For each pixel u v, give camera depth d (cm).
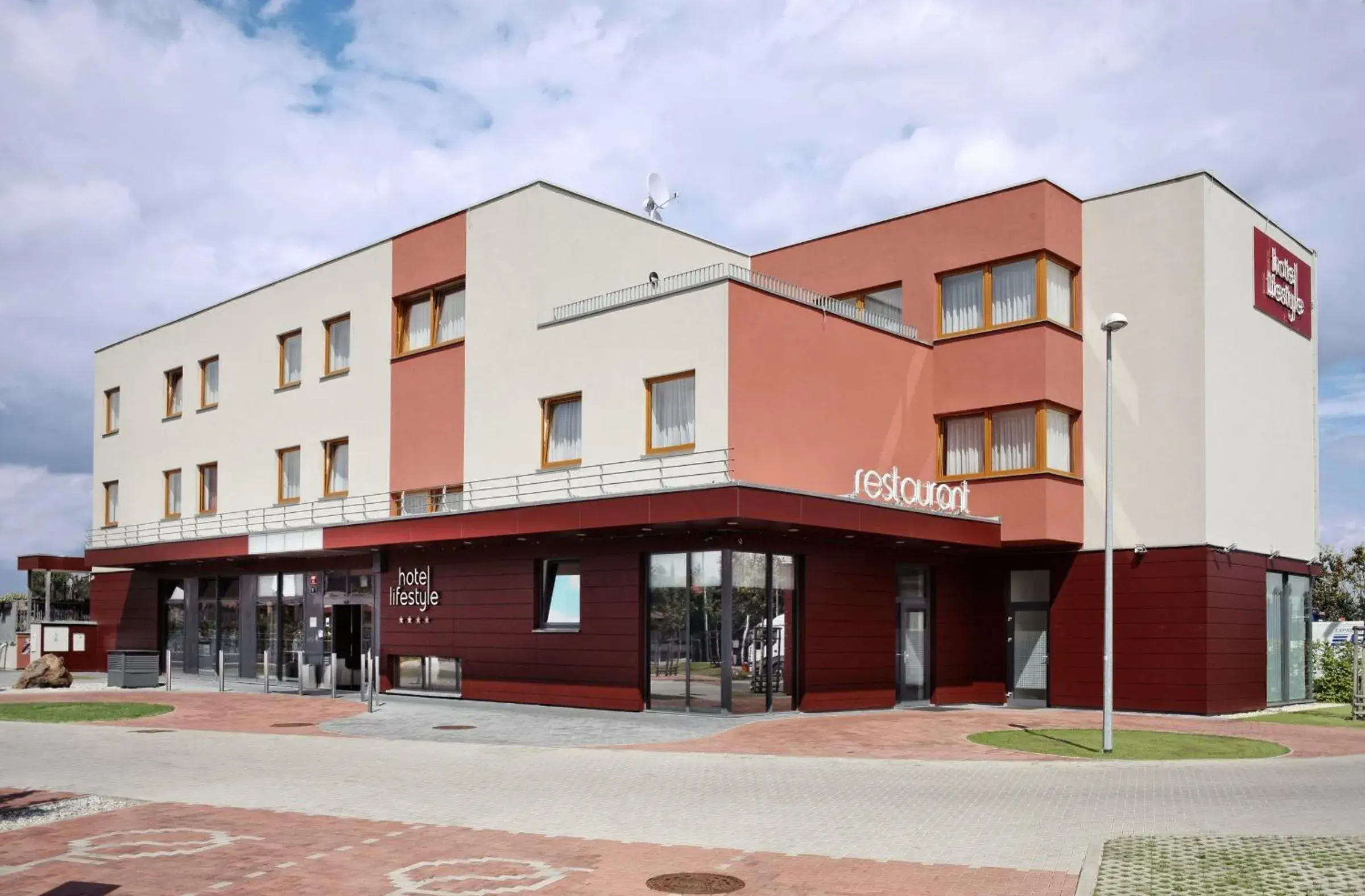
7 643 4091
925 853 1023
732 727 1995
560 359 2486
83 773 1512
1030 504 2483
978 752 1698
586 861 993
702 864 982
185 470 3700
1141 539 2502
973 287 2633
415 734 1931
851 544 2420
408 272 2931
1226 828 1130
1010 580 2702
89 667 3844
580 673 2359
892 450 2512
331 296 3167
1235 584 2511
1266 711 2602
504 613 2525
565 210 2636
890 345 2536
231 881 926
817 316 2352
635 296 2786
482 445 2659
